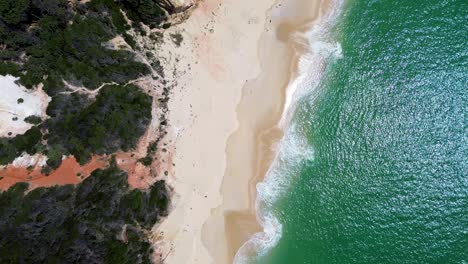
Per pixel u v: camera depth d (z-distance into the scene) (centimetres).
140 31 3688
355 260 3728
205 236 3650
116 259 3177
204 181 3697
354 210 3822
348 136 3934
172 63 3744
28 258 2872
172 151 3650
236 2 3881
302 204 3800
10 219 2966
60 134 3281
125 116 3447
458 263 3688
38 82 3291
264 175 3791
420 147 3906
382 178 3872
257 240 3691
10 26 3241
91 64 3453
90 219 3184
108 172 3353
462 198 3806
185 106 3728
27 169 3180
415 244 3747
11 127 3219
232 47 3844
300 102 3909
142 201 3431
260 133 3822
